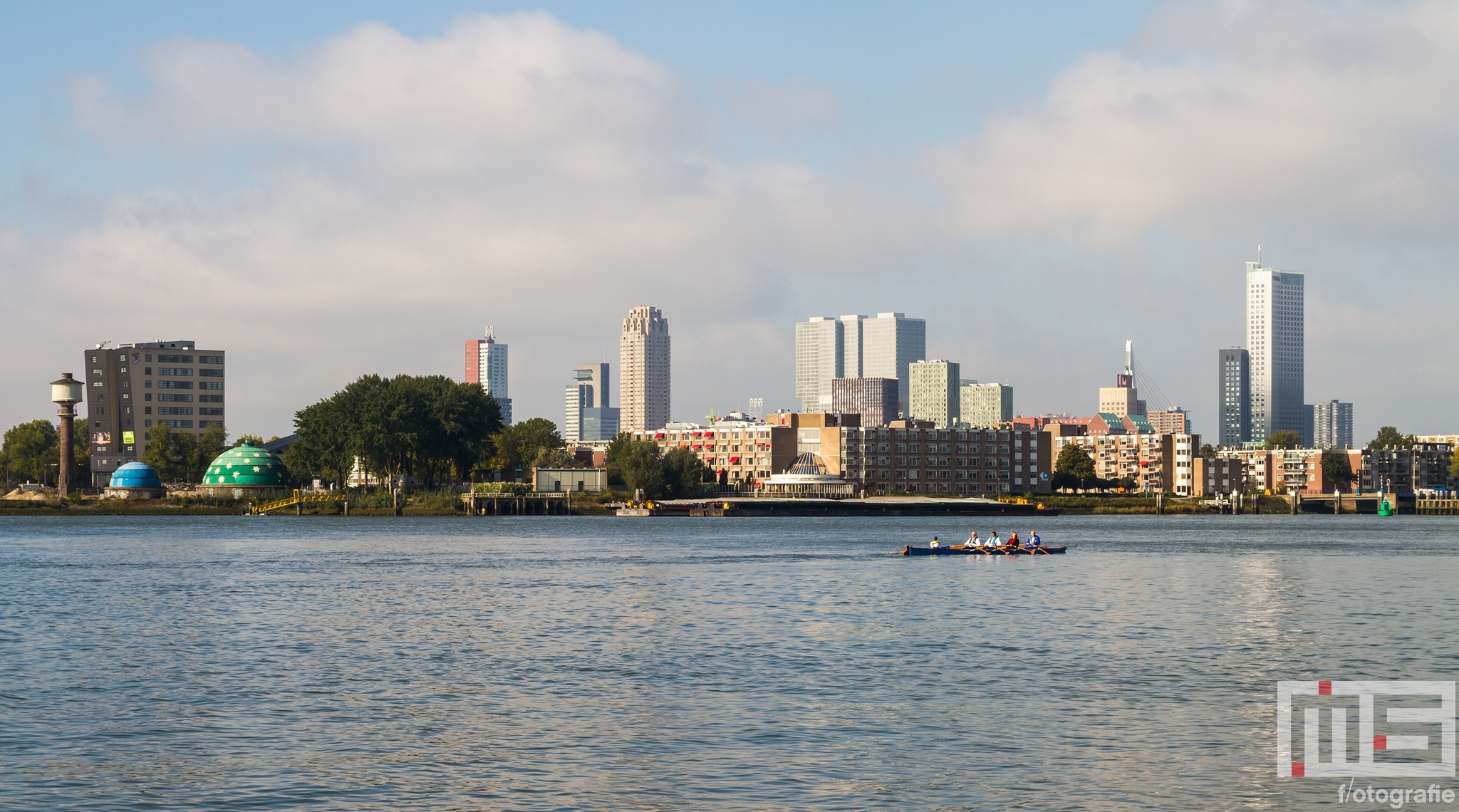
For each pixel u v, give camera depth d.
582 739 55.84
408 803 45.97
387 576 141.00
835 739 55.88
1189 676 73.19
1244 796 48.09
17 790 47.53
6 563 160.88
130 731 57.44
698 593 121.12
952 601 114.38
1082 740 56.12
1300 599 119.25
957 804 46.22
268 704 63.81
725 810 45.31
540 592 122.38
